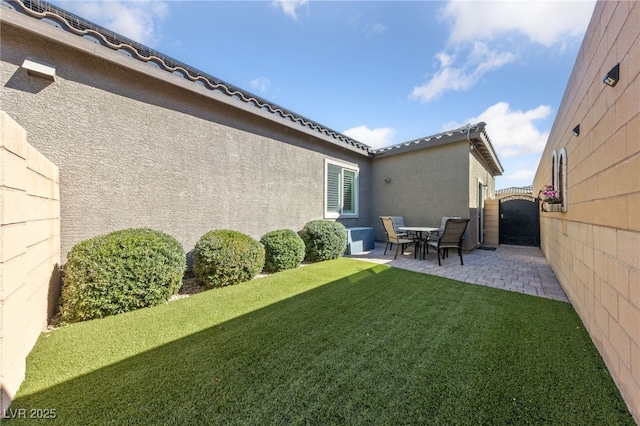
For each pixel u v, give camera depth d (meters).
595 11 2.43
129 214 3.87
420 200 8.27
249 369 1.98
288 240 5.35
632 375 1.57
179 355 2.17
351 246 7.29
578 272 3.01
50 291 2.83
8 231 1.68
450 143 7.55
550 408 1.58
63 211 3.28
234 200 5.23
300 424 1.48
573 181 3.34
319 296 3.63
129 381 1.84
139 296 3.15
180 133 4.45
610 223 2.02
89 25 3.87
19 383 1.76
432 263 5.96
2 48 2.92
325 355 2.17
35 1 3.30
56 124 3.25
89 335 2.49
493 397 1.67
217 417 1.53
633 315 1.59
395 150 8.67
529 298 3.55
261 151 5.77
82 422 1.49
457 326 2.69
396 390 1.75
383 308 3.19
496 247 8.62
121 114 3.80
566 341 2.37
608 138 2.09
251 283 4.29
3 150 1.63
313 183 7.15
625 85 1.77
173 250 3.51
